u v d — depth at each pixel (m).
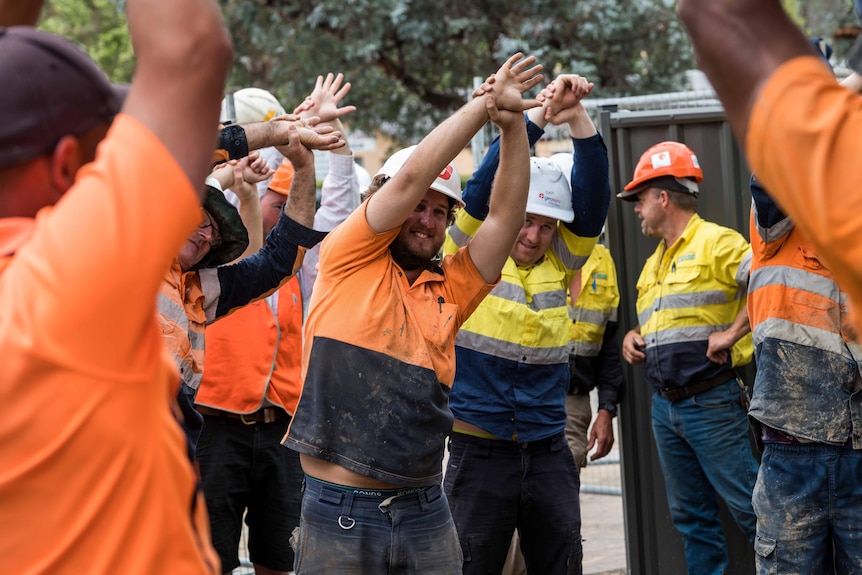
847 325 3.68
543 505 4.02
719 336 4.58
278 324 4.37
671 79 16.11
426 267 3.31
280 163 4.82
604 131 5.04
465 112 3.01
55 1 24.95
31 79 1.20
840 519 3.69
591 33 15.43
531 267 4.20
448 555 3.16
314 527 3.08
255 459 4.34
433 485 3.18
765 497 3.79
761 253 3.85
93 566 1.15
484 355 4.00
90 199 1.10
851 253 0.96
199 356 3.11
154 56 1.16
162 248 1.12
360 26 15.37
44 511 1.13
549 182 4.16
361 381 3.04
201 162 1.16
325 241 3.20
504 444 4.00
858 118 0.97
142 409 1.16
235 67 17.80
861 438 3.65
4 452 1.11
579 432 5.11
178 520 1.23
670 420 4.74
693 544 4.78
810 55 1.02
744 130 1.03
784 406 3.72
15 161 1.20
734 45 1.03
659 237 4.92
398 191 3.01
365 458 3.02
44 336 1.08
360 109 16.77
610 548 6.05
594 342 5.04
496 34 15.87
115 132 1.14
